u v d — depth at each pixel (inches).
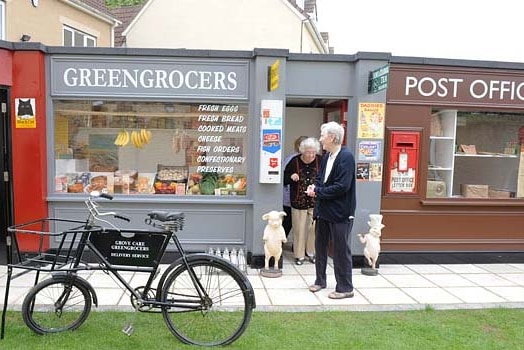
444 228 235.9
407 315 162.4
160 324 148.3
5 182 213.6
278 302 173.2
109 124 224.4
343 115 229.5
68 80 214.4
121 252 137.9
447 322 156.2
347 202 176.1
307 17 532.7
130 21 568.4
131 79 215.2
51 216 218.2
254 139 217.0
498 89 232.7
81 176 225.3
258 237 217.5
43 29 375.9
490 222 238.8
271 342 137.1
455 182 245.9
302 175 224.8
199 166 227.1
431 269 224.5
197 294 137.9
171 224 136.9
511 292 190.5
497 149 248.1
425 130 230.4
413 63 225.8
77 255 138.9
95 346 131.3
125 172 227.3
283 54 211.0
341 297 177.9
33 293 137.2
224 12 534.9
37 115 210.4
